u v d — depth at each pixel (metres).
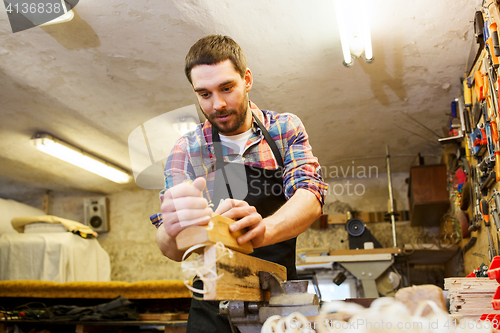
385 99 4.02
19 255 4.95
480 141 2.77
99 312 3.86
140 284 4.16
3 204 5.81
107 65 3.32
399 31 3.00
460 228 4.02
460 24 2.91
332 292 4.34
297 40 3.08
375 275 4.04
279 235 0.97
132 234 6.46
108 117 4.20
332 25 2.90
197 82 1.16
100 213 6.45
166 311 4.41
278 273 1.02
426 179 4.70
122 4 2.64
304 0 2.66
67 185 6.28
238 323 0.89
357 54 3.17
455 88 3.79
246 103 1.27
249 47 3.15
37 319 3.80
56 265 4.94
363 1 2.49
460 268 4.46
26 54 3.17
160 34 2.94
